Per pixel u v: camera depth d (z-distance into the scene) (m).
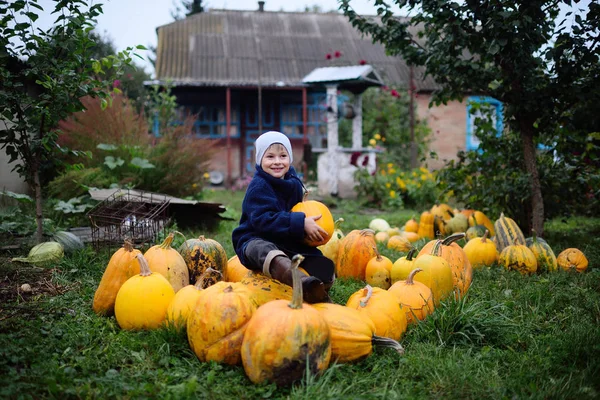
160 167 9.58
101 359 3.07
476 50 6.61
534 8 5.86
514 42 5.85
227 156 20.41
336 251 5.34
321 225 3.54
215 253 4.43
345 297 4.44
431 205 12.99
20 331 3.30
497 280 5.00
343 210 12.53
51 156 5.67
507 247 5.44
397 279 4.38
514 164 7.64
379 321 3.43
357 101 14.72
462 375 2.93
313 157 19.28
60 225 7.11
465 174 7.98
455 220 7.65
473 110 7.94
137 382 2.81
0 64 5.06
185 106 21.00
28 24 4.94
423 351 3.27
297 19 24.34
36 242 5.71
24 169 5.51
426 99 20.09
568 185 7.32
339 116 14.49
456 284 4.45
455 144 20.41
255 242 3.34
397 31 7.21
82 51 5.31
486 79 6.85
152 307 3.47
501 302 4.25
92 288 4.41
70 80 5.20
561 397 2.68
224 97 21.17
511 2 5.96
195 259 4.36
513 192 7.23
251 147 21.44
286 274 3.07
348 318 3.12
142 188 9.46
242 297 3.10
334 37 23.38
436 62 6.85
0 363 2.85
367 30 7.47
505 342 3.49
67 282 4.60
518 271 5.27
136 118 10.67
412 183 13.26
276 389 2.79
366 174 13.79
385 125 18.72
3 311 3.75
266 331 2.78
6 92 5.08
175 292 3.96
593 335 3.39
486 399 2.72
